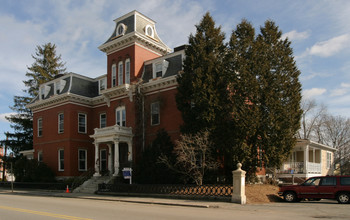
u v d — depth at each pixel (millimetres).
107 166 32781
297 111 22938
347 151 49906
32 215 12469
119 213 13188
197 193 20078
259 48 22484
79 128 35125
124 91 31109
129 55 31578
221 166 23281
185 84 23016
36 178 33750
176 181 23234
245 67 21766
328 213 13625
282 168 28750
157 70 30000
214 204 16984
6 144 50344
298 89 23328
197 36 23531
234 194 18047
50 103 36938
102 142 30875
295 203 18656
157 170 23766
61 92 36156
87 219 11234
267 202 19141
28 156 41031
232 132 21094
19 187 35656
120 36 32406
